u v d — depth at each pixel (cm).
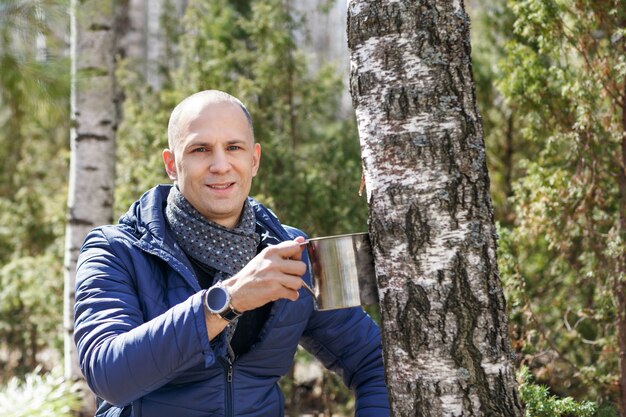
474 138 186
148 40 1105
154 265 215
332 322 243
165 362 179
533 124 378
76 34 512
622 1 320
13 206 684
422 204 183
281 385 517
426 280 183
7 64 384
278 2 567
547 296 431
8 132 732
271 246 182
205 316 180
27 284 614
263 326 219
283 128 562
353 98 195
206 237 218
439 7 185
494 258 186
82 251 217
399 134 185
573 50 348
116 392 184
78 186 507
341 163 525
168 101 554
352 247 191
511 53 371
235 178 218
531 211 364
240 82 519
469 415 183
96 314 198
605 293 346
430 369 184
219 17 580
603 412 303
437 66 184
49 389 445
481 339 183
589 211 354
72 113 518
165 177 517
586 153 346
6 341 680
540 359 390
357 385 245
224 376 213
